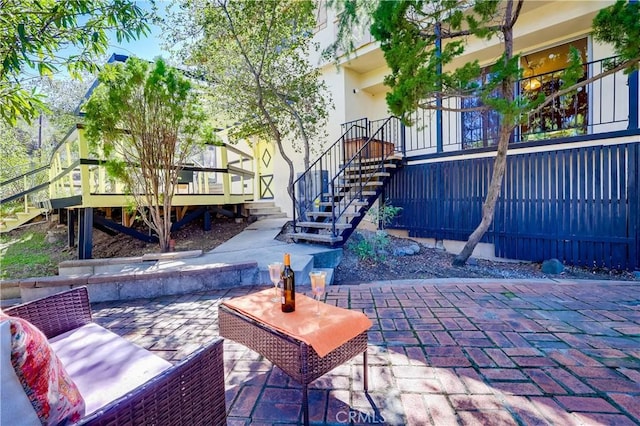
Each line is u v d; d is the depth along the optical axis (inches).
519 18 234.7
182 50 219.9
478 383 72.6
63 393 36.3
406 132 317.7
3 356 30.5
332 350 62.2
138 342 96.3
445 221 236.1
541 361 81.0
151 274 140.9
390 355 85.7
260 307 75.5
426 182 245.9
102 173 202.7
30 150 433.1
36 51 104.7
